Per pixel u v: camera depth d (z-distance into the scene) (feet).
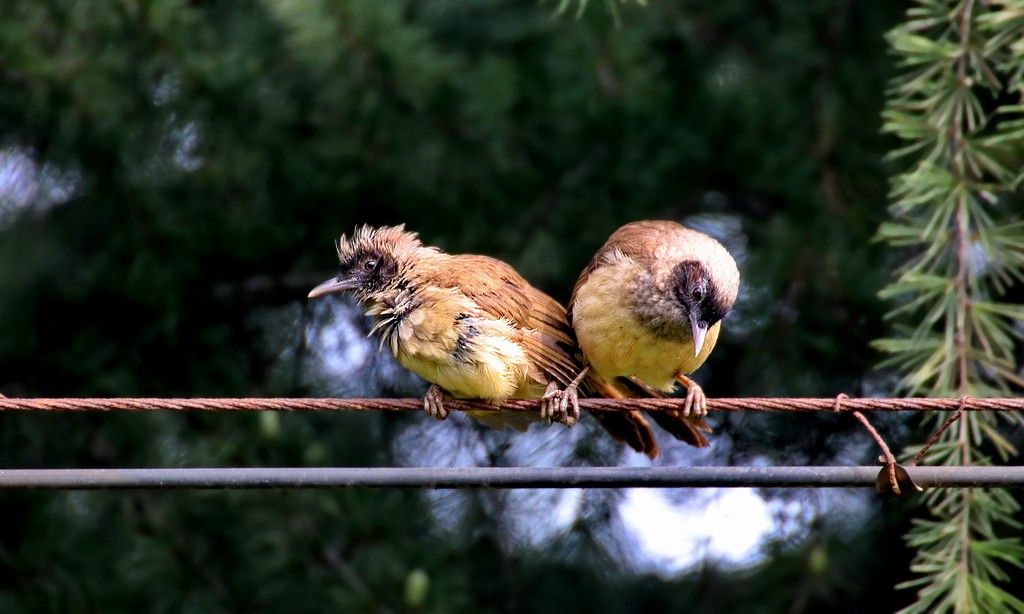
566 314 32.22
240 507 40.70
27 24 40.27
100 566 41.39
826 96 41.96
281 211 44.11
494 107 40.93
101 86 40.88
